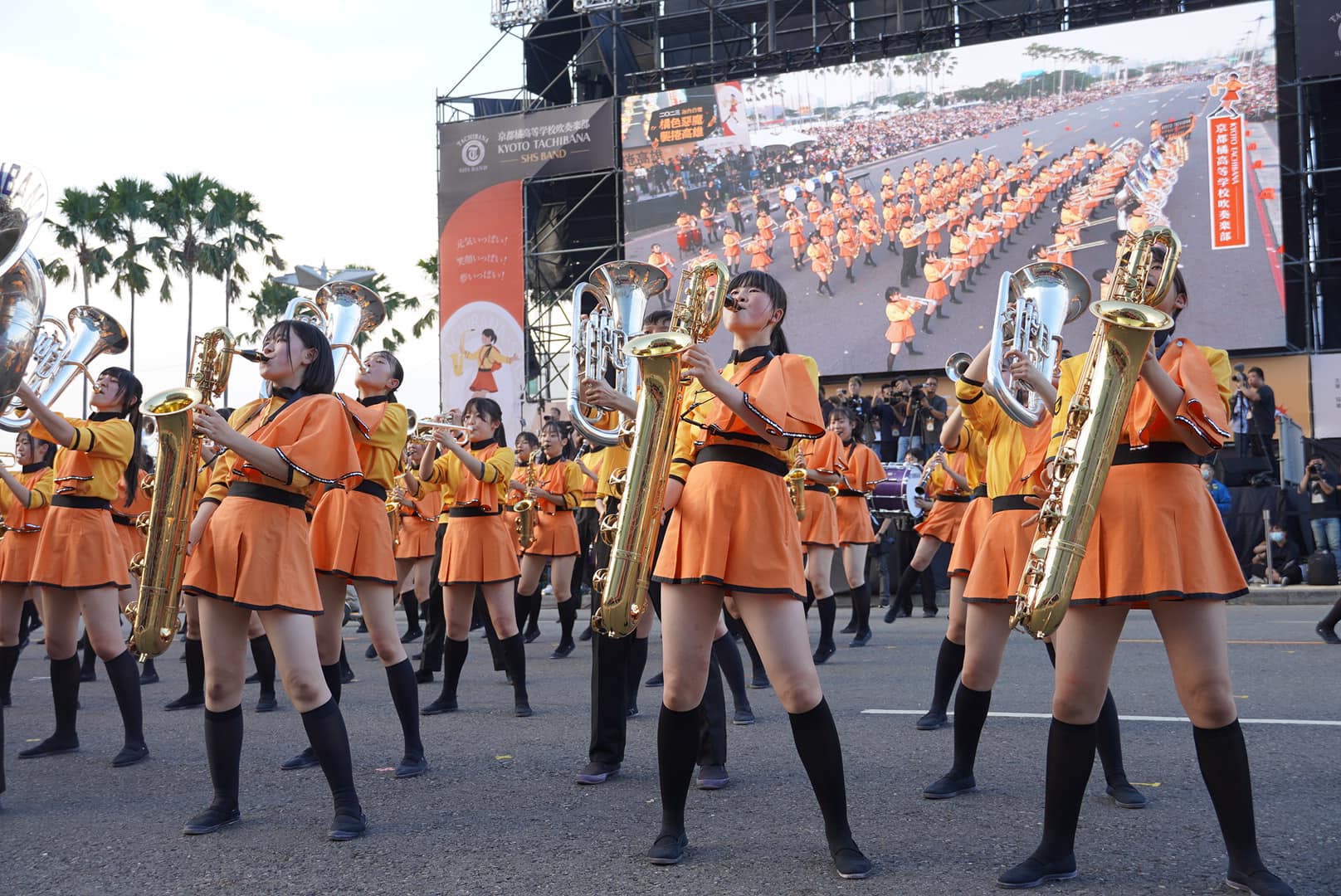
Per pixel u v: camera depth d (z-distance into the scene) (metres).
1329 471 16.03
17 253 4.14
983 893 3.30
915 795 4.50
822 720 3.52
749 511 3.54
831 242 22.05
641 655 6.58
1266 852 3.63
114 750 5.96
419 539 10.80
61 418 5.75
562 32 24.95
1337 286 21.03
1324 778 4.57
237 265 35.22
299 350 4.37
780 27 25.03
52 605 5.79
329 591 5.61
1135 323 3.06
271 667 7.28
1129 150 20.31
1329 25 19.50
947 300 21.33
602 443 4.37
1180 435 3.21
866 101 21.86
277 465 4.07
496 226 24.02
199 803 4.70
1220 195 19.73
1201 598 3.17
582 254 25.03
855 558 10.06
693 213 22.89
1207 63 19.91
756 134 22.53
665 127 23.05
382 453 5.60
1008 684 7.29
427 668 8.34
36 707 7.62
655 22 24.53
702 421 3.73
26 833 4.26
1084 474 3.18
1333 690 6.68
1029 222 20.89
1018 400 4.58
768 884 3.41
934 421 18.39
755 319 3.74
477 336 24.06
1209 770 3.26
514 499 9.84
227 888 3.54
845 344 21.86
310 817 4.40
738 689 6.20
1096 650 3.34
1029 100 20.91
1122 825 4.01
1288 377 19.94
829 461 9.07
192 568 4.18
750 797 4.55
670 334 3.51
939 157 21.41
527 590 9.78
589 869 3.62
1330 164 21.19
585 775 4.88
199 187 34.41
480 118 24.28
